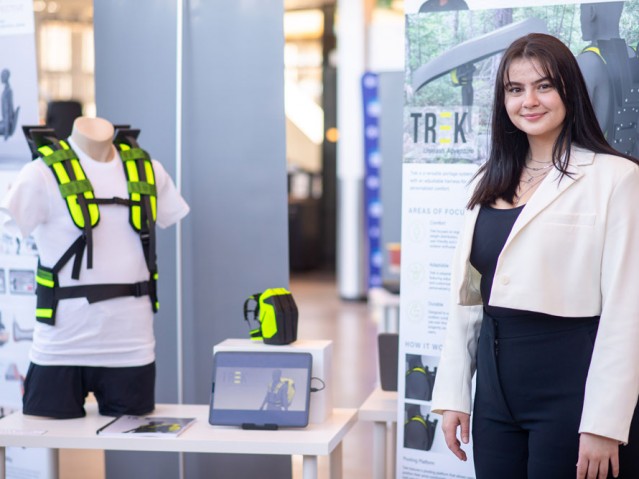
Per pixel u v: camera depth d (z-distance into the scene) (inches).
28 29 133.7
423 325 112.7
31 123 135.2
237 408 107.1
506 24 105.7
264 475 137.5
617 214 72.7
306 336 315.0
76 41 545.6
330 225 538.6
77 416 112.7
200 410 117.6
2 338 138.0
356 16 383.6
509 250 75.6
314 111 571.8
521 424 77.5
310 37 560.7
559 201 74.5
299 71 569.3
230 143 136.5
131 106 140.1
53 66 542.0
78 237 109.0
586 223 73.4
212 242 138.3
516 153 79.3
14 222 107.5
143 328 114.5
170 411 117.2
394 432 135.3
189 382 140.3
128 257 112.2
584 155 75.3
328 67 515.8
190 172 138.3
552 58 75.7
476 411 80.7
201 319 139.3
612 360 71.5
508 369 77.0
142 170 114.7
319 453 99.7
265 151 135.6
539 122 76.2
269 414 106.4
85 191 108.7
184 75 136.9
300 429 106.2
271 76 134.3
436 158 110.2
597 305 73.9
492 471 79.4
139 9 138.4
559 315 74.0
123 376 112.7
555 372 75.0
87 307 110.0
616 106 101.7
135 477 142.0
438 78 109.2
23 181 107.5
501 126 79.3
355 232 400.5
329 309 380.5
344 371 257.0
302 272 526.6
